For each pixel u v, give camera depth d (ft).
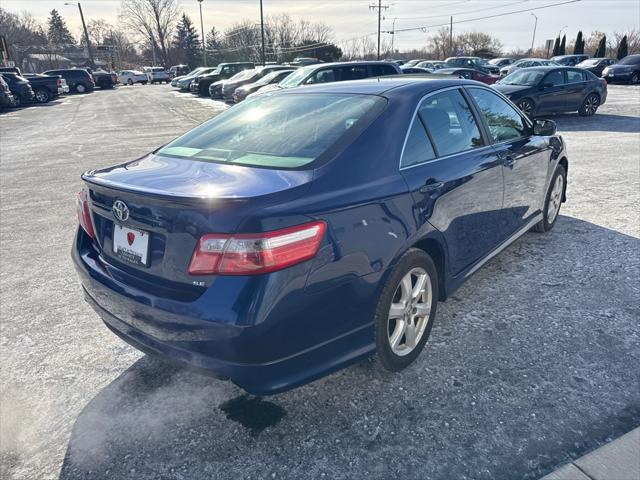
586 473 6.40
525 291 11.78
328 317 7.07
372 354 7.97
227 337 6.38
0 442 7.59
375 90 9.69
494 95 12.35
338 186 7.35
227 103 75.66
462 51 249.96
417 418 7.76
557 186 15.60
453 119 10.30
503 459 6.90
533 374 8.68
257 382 6.69
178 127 49.42
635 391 8.16
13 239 17.13
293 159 7.86
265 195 6.63
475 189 10.21
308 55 269.23
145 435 7.67
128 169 8.63
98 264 8.24
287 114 9.64
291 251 6.46
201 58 277.64
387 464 6.92
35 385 8.98
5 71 94.27
